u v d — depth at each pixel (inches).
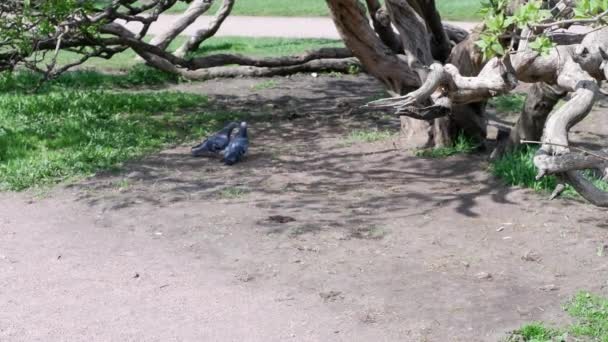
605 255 317.4
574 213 361.4
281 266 311.3
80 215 369.4
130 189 404.2
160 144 487.2
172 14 1120.2
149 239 340.8
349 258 317.7
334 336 257.6
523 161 406.0
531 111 414.0
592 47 323.9
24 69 705.0
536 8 214.1
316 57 725.3
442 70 340.8
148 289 293.6
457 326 261.9
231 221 358.3
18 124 507.2
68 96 586.6
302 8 1175.0
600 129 517.3
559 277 298.7
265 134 519.5
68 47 596.4
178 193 398.0
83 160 445.1
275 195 394.9
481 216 361.1
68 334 260.8
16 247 333.4
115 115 547.5
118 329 264.2
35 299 286.5
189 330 263.0
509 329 259.0
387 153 463.5
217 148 458.0
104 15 523.5
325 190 402.3
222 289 292.8
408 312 272.5
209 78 714.8
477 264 311.0
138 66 742.5
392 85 481.4
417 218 359.9
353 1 445.4
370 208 374.0
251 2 1221.1
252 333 260.4
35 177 418.0
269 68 726.5
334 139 503.2
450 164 438.0
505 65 317.4
